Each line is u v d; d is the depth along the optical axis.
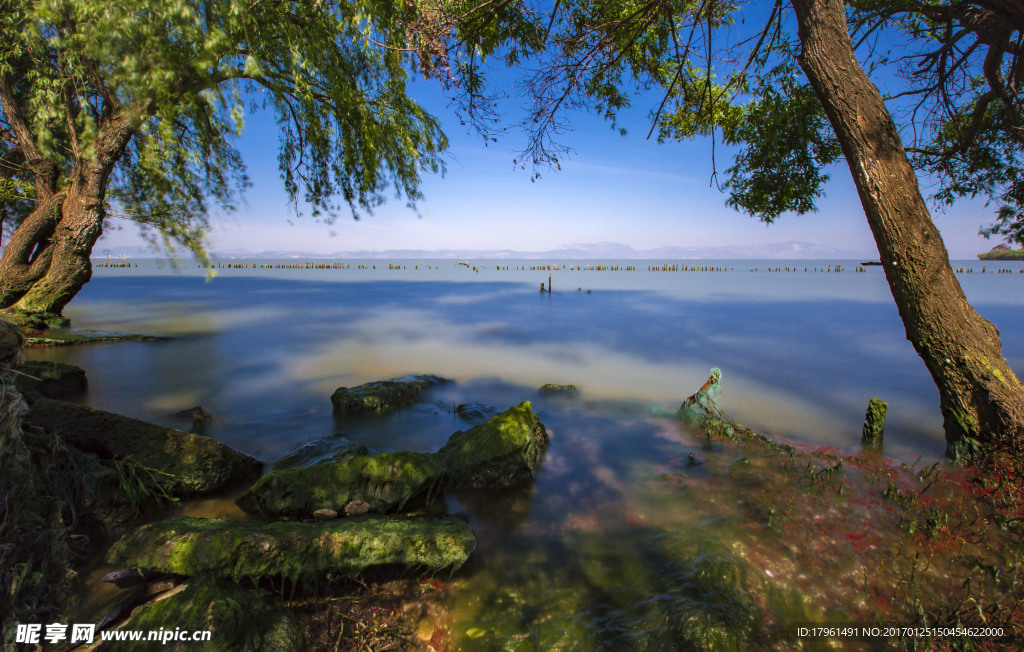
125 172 13.21
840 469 5.79
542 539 4.50
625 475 5.95
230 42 5.98
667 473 5.97
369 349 15.59
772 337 18.38
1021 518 4.37
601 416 8.66
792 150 8.53
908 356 14.73
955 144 8.78
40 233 13.74
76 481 4.01
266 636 2.94
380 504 4.86
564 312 27.11
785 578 3.79
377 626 3.32
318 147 12.36
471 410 8.66
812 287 48.84
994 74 7.34
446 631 3.30
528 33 6.56
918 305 5.62
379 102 11.23
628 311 27.61
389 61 8.63
